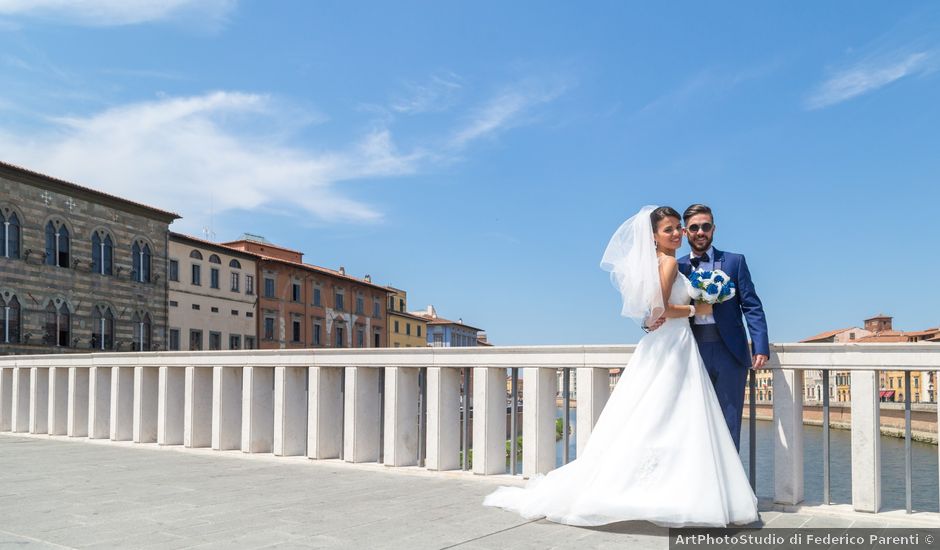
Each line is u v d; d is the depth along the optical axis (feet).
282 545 17.11
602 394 26.25
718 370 20.54
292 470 30.63
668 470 18.54
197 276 185.37
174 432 40.75
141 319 166.61
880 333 355.77
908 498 20.47
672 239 19.97
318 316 233.55
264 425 36.81
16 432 51.16
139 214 167.63
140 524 19.53
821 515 20.72
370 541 17.49
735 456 19.19
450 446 30.12
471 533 18.33
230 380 38.32
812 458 125.59
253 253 203.41
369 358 32.04
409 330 302.45
